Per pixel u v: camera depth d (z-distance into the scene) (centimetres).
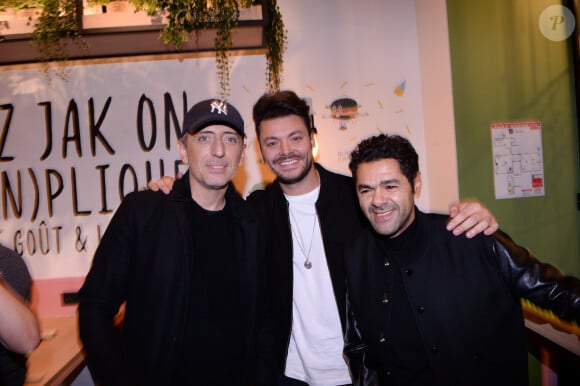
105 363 122
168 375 134
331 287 165
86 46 233
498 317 124
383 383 136
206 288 142
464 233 131
